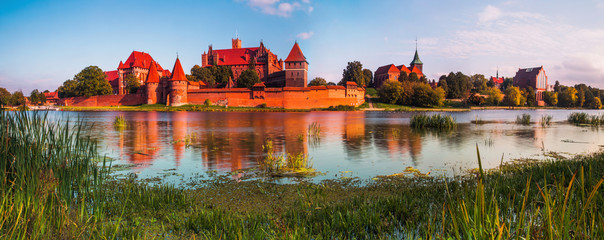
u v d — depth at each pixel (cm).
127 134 3019
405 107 11669
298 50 11962
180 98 10925
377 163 1670
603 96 17500
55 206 721
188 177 1341
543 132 3244
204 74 12725
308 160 1755
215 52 14312
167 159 1756
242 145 2306
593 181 834
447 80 14275
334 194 1053
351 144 2383
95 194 899
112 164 1611
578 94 15412
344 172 1454
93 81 11875
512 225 659
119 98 11769
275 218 812
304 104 10819
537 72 18450
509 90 13888
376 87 16762
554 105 15562
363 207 825
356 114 7950
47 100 12750
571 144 2367
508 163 1641
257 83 11288
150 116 6725
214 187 1159
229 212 853
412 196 953
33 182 744
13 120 889
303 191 1090
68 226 697
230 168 1523
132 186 1069
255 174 1394
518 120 4912
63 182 834
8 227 632
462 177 1301
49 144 925
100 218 752
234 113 8625
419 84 12169
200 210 884
